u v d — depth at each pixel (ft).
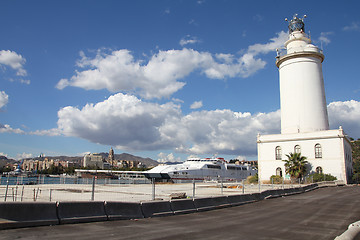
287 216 45.62
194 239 27.81
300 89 177.27
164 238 27.89
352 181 168.66
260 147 180.75
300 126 173.78
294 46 187.83
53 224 32.71
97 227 32.94
